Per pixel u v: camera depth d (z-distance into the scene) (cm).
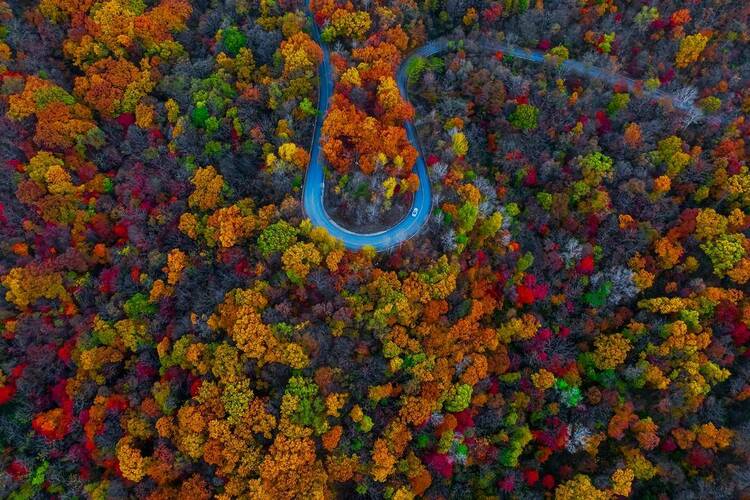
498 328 9006
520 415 8806
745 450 8419
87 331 8738
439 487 8531
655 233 9444
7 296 8825
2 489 8000
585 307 9481
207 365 8100
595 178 9756
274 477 7600
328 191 9506
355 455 8038
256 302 8175
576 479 8581
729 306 9025
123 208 9412
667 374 9000
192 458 7881
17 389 8650
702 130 10394
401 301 8238
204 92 9869
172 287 8844
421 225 9431
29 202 9250
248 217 8738
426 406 8144
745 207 9775
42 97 9775
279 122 9544
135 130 9919
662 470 8619
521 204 9994
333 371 8150
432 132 10112
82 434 8488
